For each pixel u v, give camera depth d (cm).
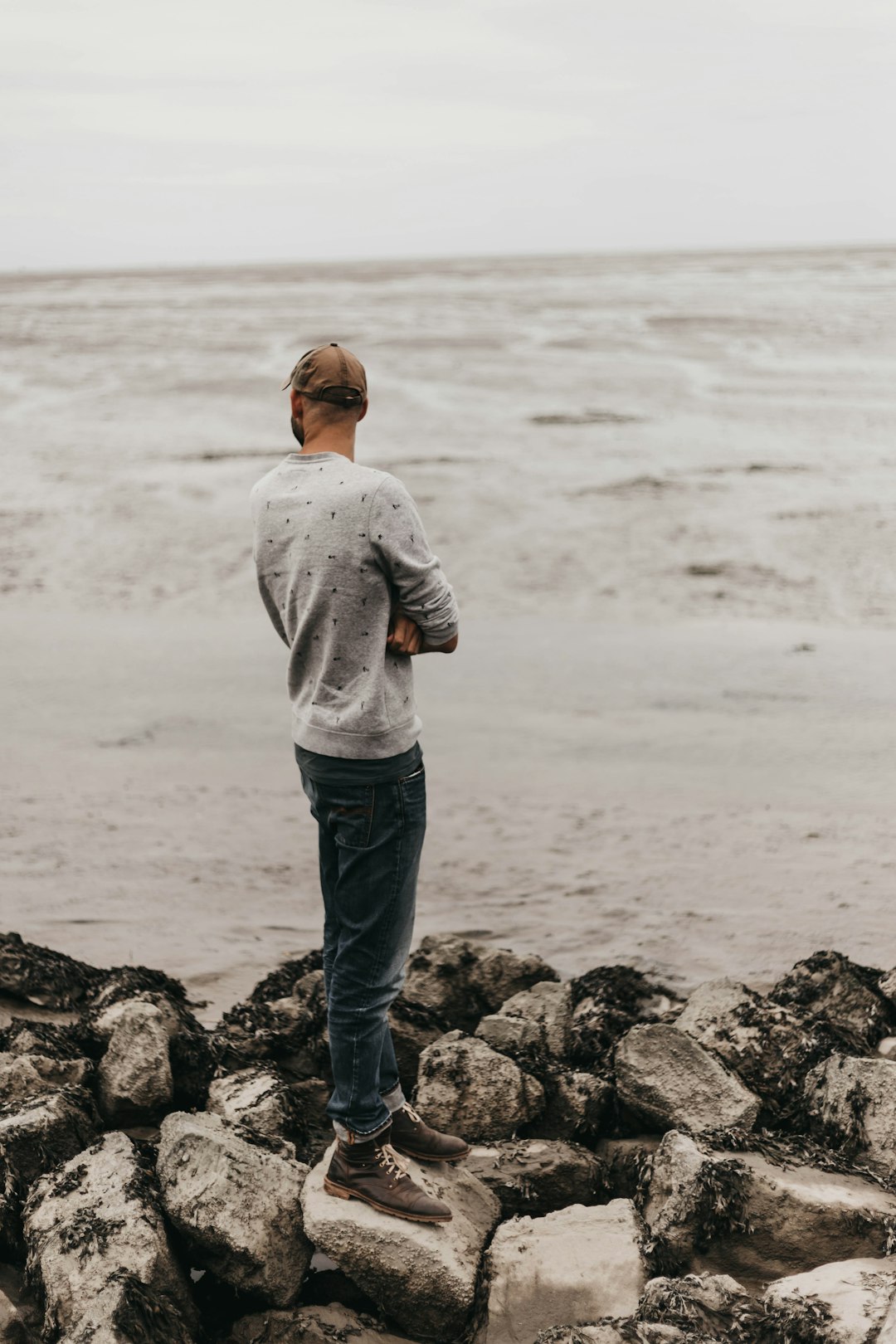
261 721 977
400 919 278
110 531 1683
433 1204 286
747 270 11356
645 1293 276
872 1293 262
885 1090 328
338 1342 280
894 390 2838
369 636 258
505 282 10088
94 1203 296
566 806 764
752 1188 298
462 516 1738
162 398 2975
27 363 3834
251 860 671
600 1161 342
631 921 575
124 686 1071
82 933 566
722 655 1137
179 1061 372
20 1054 370
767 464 2061
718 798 770
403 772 267
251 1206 288
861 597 1329
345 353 271
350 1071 283
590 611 1307
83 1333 259
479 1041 367
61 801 780
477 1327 282
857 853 672
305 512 258
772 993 425
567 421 2536
